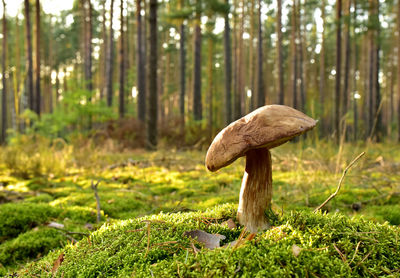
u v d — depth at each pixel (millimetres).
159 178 5398
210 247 1584
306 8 24609
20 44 27641
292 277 1347
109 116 12328
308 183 4141
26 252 2451
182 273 1336
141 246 1626
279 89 17234
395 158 6773
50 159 6062
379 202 3438
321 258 1404
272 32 30469
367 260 1456
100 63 31688
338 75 12422
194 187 4574
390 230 1688
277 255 1406
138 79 15898
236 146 1547
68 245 1979
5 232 2783
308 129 1517
